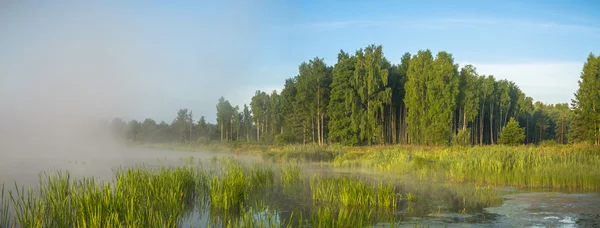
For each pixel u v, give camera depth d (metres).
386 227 13.34
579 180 21.80
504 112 101.00
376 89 69.44
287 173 24.03
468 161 27.48
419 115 68.88
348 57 71.94
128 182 16.45
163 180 17.28
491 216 15.02
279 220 14.01
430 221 14.21
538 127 111.75
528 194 19.66
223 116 112.69
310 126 76.81
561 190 20.92
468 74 78.62
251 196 18.55
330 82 80.56
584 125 72.62
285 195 18.86
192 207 16.30
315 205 16.61
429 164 29.89
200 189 19.36
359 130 69.12
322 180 22.08
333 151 43.72
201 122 120.31
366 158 38.03
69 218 11.91
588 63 73.12
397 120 83.12
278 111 94.88
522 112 108.06
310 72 77.00
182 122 117.06
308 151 41.50
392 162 32.41
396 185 22.41
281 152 42.78
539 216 15.04
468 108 77.75
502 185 22.56
